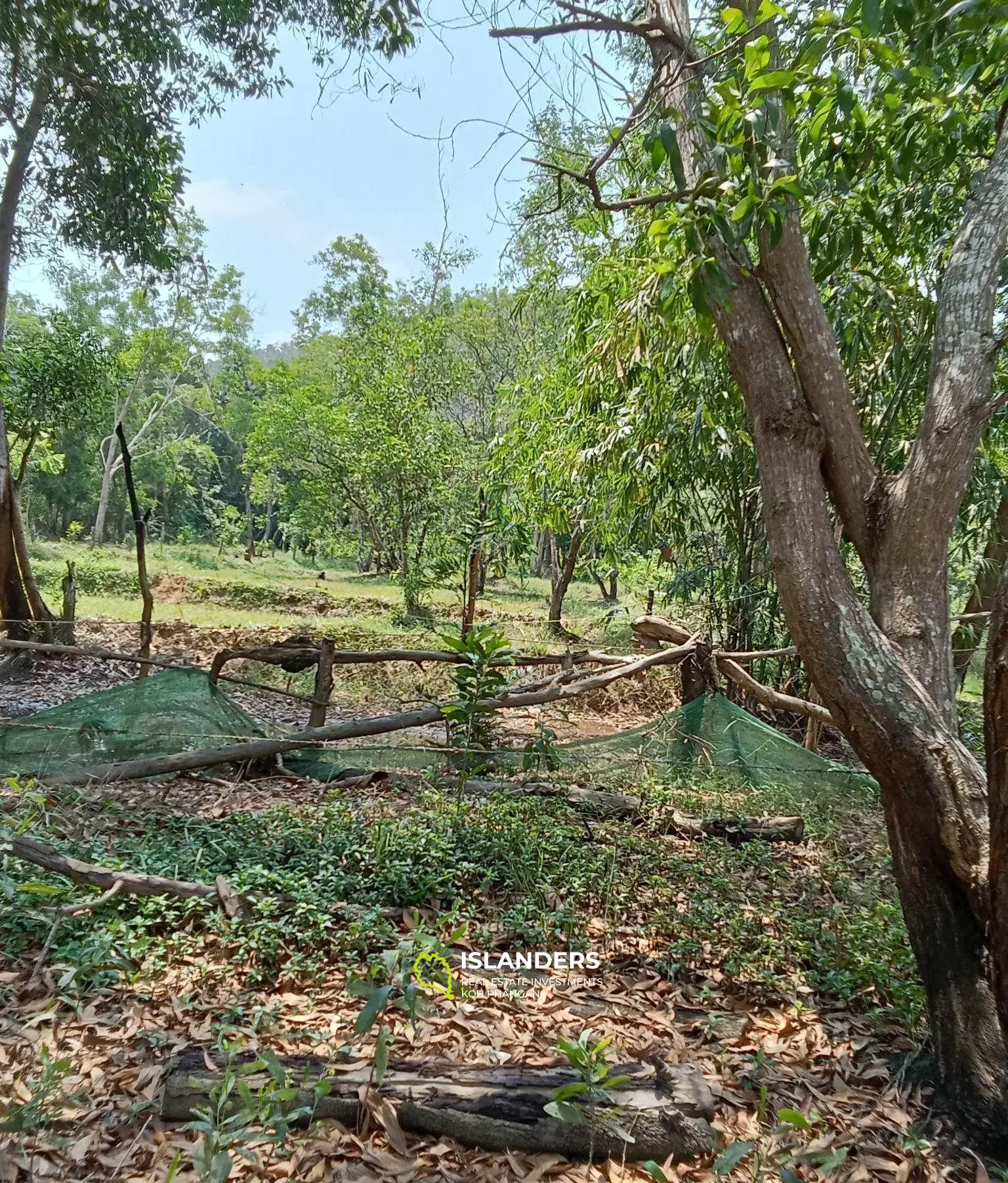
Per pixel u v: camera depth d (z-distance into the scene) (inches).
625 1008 137.2
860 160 158.6
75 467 1165.7
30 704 342.6
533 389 421.4
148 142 395.9
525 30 144.4
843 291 218.5
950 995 113.9
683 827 216.2
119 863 160.4
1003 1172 97.3
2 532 433.1
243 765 243.0
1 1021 116.8
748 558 326.0
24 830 161.5
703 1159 101.0
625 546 407.2
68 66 331.0
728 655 270.8
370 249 907.4
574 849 192.5
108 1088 106.2
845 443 130.6
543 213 174.9
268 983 135.0
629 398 295.3
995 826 100.7
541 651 440.5
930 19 116.0
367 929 148.3
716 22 154.7
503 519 405.1
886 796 121.2
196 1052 109.2
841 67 144.2
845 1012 138.6
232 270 1062.4
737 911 169.6
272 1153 96.4
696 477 313.0
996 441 331.0
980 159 193.9
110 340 1055.0
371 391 729.0
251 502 1284.4
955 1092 110.7
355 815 204.5
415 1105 101.9
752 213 122.1
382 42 232.2
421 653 256.1
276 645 264.4
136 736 236.1
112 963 130.6
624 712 382.3
